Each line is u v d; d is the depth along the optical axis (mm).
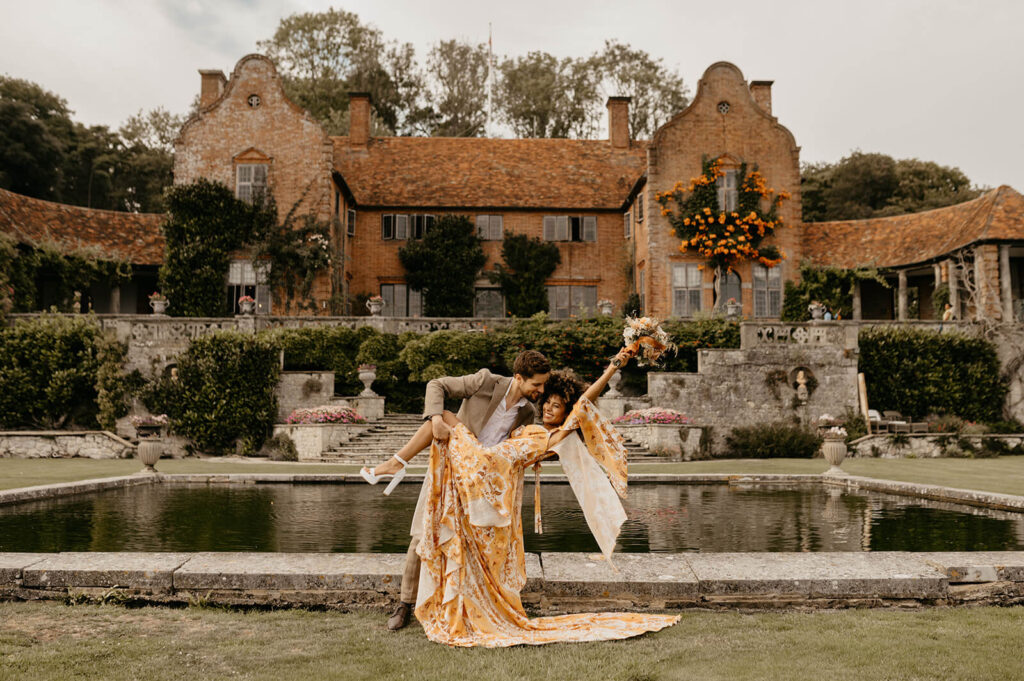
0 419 22641
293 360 24641
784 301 29156
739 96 29500
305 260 28156
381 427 22156
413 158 34125
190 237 28031
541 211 32500
